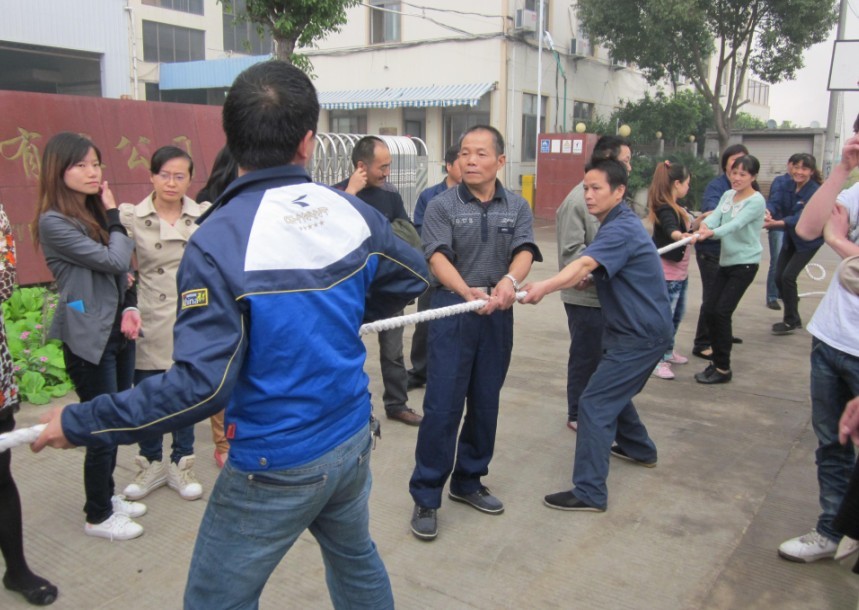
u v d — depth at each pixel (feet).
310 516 5.72
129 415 4.93
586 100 65.31
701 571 9.29
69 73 59.41
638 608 8.51
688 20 53.98
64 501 10.90
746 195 16.38
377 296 6.45
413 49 57.31
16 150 19.92
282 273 5.22
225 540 5.58
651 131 65.10
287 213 5.43
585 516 10.74
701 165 61.52
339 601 6.68
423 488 10.06
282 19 27.20
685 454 12.99
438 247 9.80
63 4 56.54
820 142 72.38
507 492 11.51
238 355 5.03
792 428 14.26
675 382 17.16
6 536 8.24
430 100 54.24
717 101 60.90
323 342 5.44
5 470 8.15
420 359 16.29
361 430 5.98
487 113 55.16
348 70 60.80
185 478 11.12
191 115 24.26
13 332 16.51
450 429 9.99
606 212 10.68
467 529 10.32
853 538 7.59
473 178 9.95
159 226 10.51
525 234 10.16
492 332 10.08
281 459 5.37
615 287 10.64
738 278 16.39
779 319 23.61
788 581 9.07
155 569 9.16
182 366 4.91
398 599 8.61
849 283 8.65
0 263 7.84
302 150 5.71
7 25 53.42
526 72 56.39
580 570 9.29
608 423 10.76
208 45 69.72
